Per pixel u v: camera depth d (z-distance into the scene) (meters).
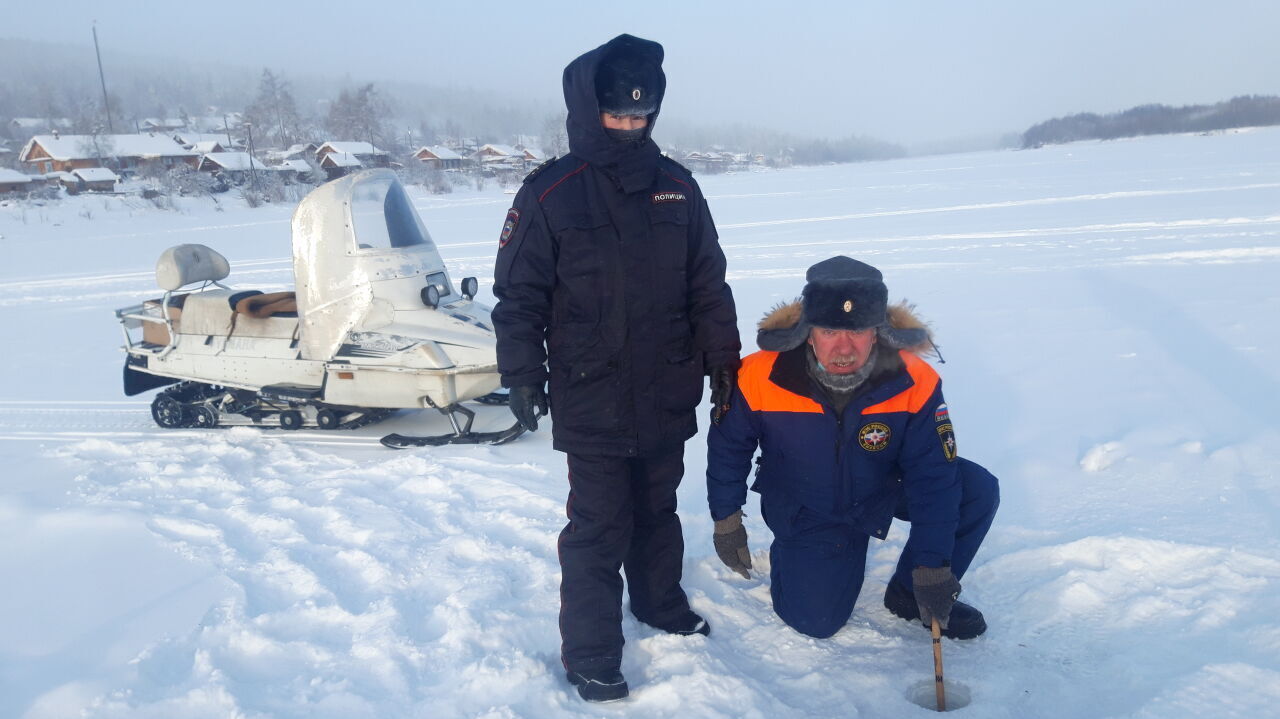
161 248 21.47
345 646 2.83
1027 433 4.75
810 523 2.84
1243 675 2.38
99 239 24.97
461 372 4.98
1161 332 6.86
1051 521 3.54
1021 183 28.03
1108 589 2.98
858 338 2.53
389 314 5.10
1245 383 5.36
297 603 3.09
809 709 2.51
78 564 3.49
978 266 10.98
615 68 2.41
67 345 9.34
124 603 3.16
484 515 3.89
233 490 4.36
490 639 2.81
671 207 2.54
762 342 2.68
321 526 3.86
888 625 2.94
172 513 4.00
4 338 9.92
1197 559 3.05
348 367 5.11
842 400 2.68
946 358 6.58
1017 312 8.06
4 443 5.51
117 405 6.53
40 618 3.07
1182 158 36.50
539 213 2.50
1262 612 2.71
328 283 5.10
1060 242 12.50
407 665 2.69
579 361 2.55
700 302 2.70
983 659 2.71
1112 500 3.69
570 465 2.67
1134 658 2.60
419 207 36.59
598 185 2.50
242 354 5.41
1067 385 5.62
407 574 3.32
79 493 4.35
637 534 2.85
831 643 2.84
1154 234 12.55
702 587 3.21
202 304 5.58
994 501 2.82
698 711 2.45
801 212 21.98
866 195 27.84
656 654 2.77
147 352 5.69
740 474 2.81
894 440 2.70
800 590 2.84
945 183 31.95
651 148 2.54
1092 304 8.16
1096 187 22.80
